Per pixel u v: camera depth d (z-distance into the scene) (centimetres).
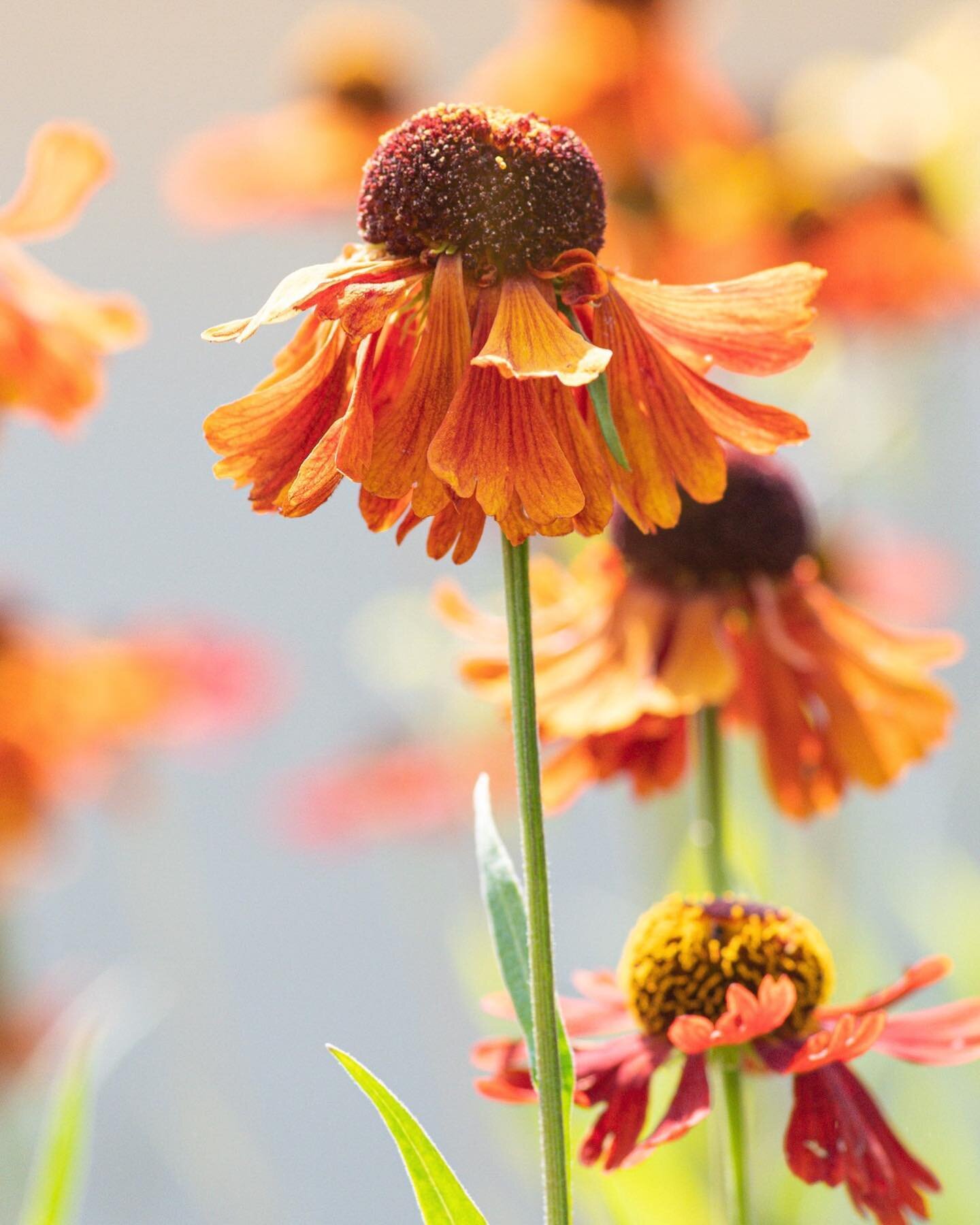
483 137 45
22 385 50
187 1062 101
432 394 44
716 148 89
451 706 91
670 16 96
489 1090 46
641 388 44
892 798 107
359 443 43
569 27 95
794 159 88
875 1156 46
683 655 52
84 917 125
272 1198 104
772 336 45
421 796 100
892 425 84
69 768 81
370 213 45
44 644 84
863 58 110
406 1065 138
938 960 47
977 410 109
